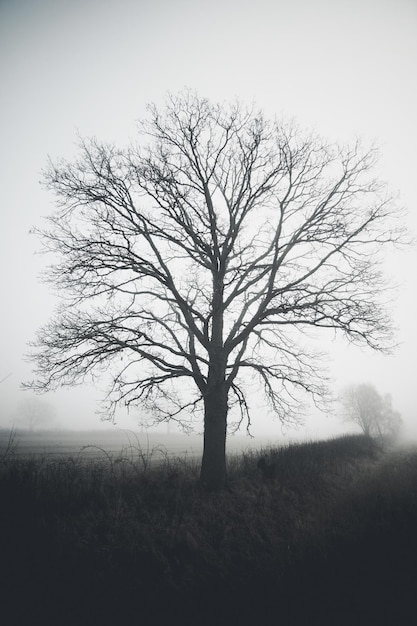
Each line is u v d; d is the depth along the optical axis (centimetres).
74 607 401
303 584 456
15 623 368
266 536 626
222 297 963
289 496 841
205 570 503
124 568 482
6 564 446
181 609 415
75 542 513
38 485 670
